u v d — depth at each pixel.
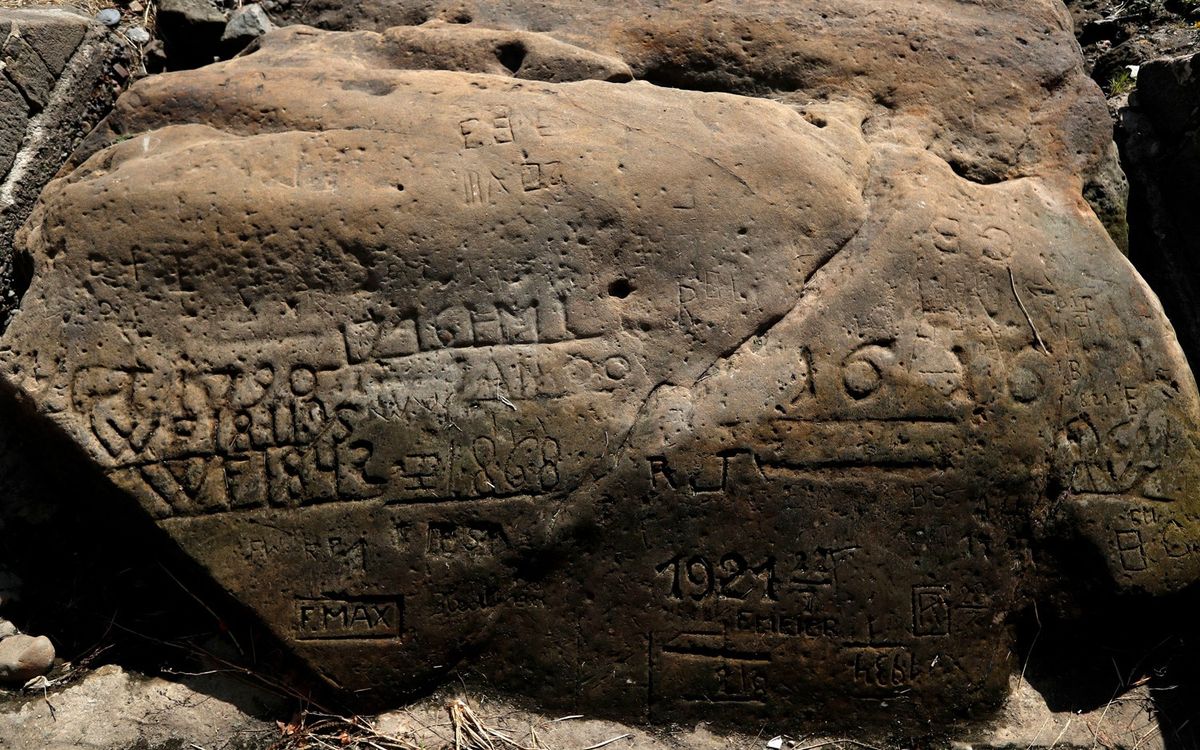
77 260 3.64
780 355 3.77
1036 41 4.28
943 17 4.27
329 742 3.72
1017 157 4.15
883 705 3.84
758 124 3.90
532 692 3.77
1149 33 5.09
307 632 3.68
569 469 3.69
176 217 3.66
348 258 3.68
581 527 3.71
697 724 3.81
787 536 3.76
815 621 3.79
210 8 4.67
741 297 3.77
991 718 3.89
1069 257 3.97
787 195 3.83
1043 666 3.98
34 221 3.77
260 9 4.62
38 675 3.74
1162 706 3.95
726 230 3.79
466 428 3.67
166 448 3.62
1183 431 3.96
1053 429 3.87
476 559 3.69
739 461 3.74
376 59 4.09
